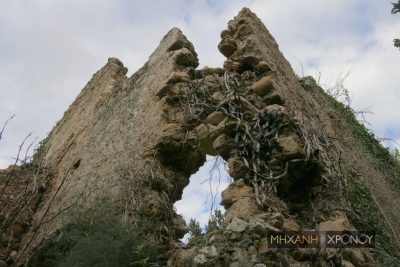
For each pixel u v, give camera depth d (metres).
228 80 8.07
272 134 6.90
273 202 6.27
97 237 6.14
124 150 8.41
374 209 7.40
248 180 6.52
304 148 6.75
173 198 7.93
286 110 7.33
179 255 6.11
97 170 8.69
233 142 7.10
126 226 6.53
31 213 8.95
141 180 7.42
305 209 6.57
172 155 7.92
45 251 7.25
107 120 9.97
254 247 5.38
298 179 6.70
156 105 8.51
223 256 5.36
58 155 10.82
